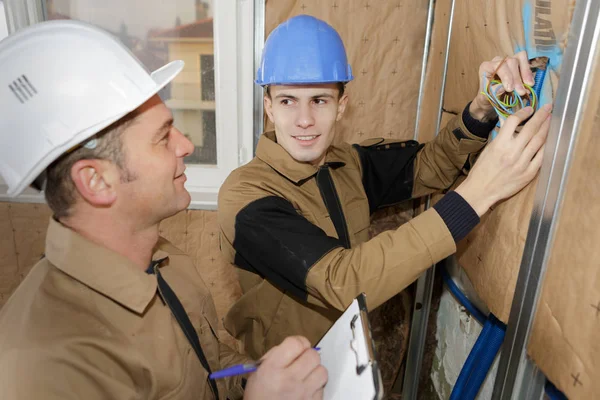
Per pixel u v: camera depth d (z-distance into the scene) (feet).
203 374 2.49
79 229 2.15
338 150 3.93
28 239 5.54
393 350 5.56
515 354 2.61
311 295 2.97
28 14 4.85
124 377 2.01
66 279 2.08
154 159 2.14
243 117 5.27
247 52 4.96
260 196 3.08
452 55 3.92
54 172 2.02
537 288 2.35
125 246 2.27
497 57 2.88
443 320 4.80
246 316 3.80
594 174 1.91
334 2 4.65
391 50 4.79
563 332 2.09
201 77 5.16
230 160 5.41
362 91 4.93
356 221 3.74
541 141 2.41
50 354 1.78
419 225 2.64
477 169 2.63
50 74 1.94
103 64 1.99
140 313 2.16
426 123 4.74
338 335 2.17
